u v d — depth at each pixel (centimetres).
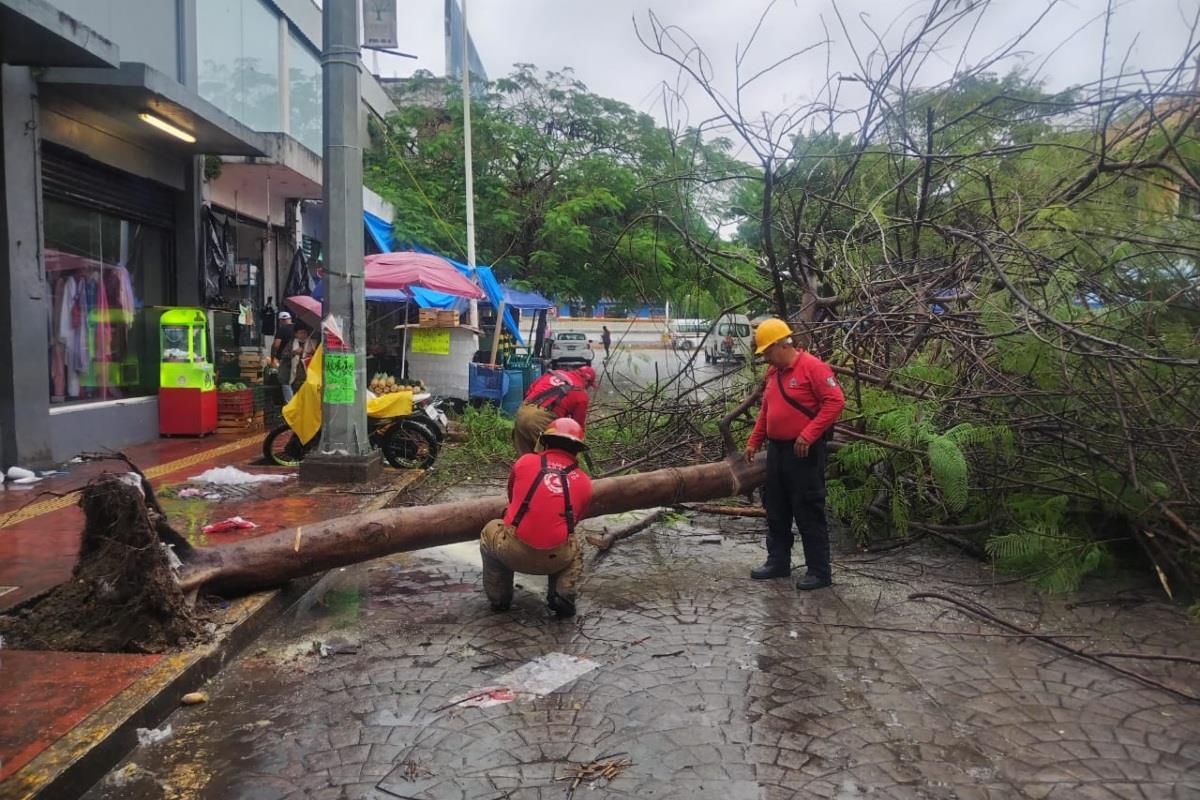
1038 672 425
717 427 841
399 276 1169
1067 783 319
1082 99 685
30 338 859
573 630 483
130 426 1071
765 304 955
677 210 1032
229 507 725
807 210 878
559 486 487
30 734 325
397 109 2545
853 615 510
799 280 805
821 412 543
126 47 1067
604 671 423
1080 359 595
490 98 2306
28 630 422
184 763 331
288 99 1631
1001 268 630
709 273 947
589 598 543
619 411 926
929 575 591
